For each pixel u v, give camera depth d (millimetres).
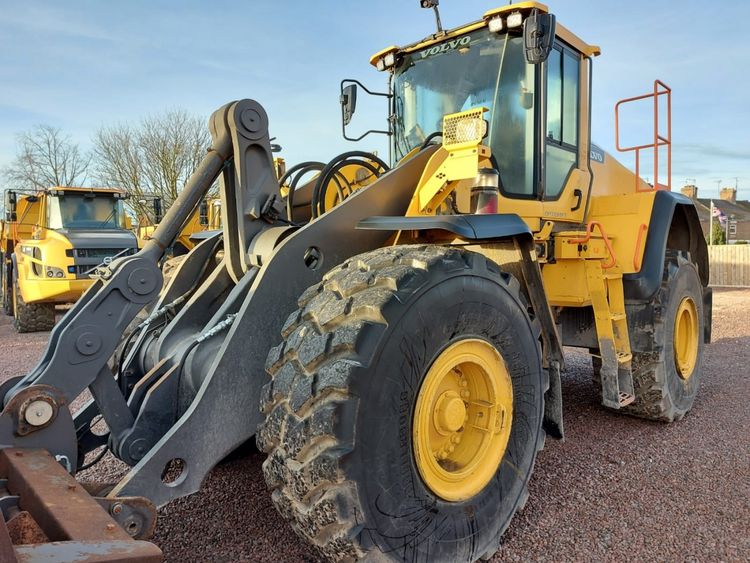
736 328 8828
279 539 2529
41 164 31812
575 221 4055
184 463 2090
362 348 1958
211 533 2596
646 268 4004
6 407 1948
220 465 3367
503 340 2484
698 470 3287
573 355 6711
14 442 1955
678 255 4352
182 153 26047
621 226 4262
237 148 2625
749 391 5098
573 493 2992
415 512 2090
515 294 2562
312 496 1952
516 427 2549
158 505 1998
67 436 2043
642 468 3318
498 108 3492
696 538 2555
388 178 2748
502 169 3477
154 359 2713
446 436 2346
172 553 2428
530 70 3467
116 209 11844
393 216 2693
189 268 3232
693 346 4531
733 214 52812
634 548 2477
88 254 9727
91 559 1380
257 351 2307
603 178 4715
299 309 2223
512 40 3482
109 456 3666
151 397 2383
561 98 3799
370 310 2018
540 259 3746
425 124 3891
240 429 2248
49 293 9391
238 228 2697
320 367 1980
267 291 2350
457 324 2254
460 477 2309
